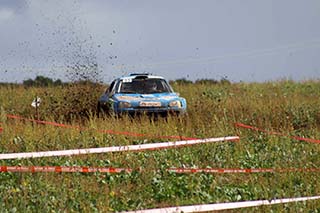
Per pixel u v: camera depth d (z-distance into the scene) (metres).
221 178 33.03
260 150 40.66
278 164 36.81
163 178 32.12
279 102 62.03
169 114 48.97
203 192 29.59
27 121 46.12
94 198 28.09
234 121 50.59
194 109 56.91
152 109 50.47
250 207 27.94
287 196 30.11
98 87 59.06
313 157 39.31
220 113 55.88
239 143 41.53
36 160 34.38
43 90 67.56
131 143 41.09
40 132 41.78
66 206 26.66
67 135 41.41
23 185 28.95
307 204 28.62
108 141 40.56
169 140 42.47
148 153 37.84
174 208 26.59
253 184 31.80
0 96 67.25
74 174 31.72
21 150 37.53
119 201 27.98
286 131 47.03
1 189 28.69
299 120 54.69
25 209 25.88
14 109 61.97
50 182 30.22
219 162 37.00
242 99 66.81
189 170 33.31
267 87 84.75
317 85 88.31
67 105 56.53
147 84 53.41
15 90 70.50
